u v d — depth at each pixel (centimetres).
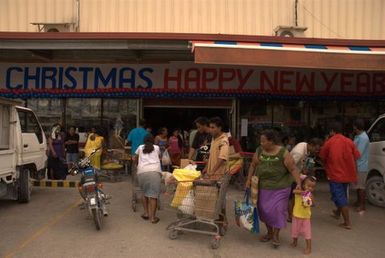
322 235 727
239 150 1032
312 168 809
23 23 1530
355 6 1543
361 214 880
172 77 1466
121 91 1471
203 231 661
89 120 1508
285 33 1441
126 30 1518
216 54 943
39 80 1477
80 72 1477
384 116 975
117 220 797
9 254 605
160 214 842
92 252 617
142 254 610
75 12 1516
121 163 1328
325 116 1513
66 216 825
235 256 609
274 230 648
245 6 1522
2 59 1477
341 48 1068
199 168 951
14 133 884
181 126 1556
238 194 1073
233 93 1463
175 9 1519
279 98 1475
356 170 779
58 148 1280
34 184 1075
